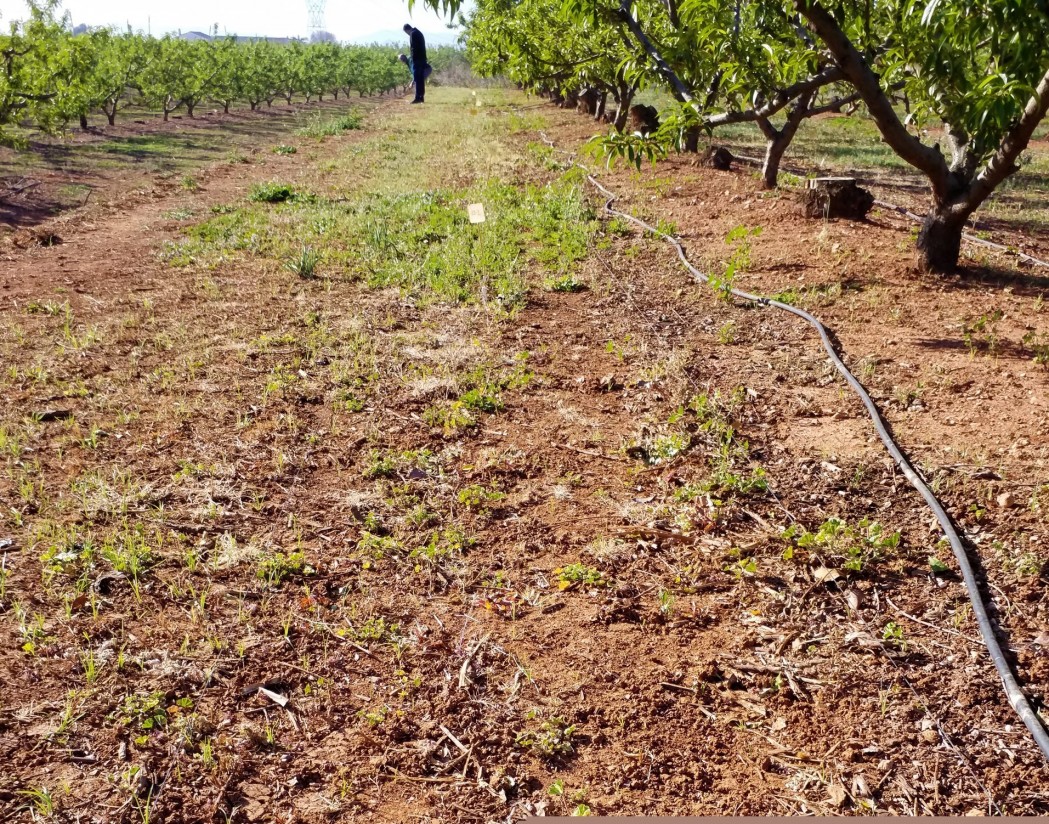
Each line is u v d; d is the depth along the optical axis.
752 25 7.23
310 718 2.89
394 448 4.78
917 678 3.10
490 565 3.77
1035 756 2.75
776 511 4.20
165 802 2.53
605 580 3.67
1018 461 4.50
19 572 3.56
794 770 2.71
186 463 4.49
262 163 17.02
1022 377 5.55
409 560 3.77
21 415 5.00
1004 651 3.22
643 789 2.63
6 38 14.69
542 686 3.06
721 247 9.16
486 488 4.40
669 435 4.91
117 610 3.37
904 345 6.24
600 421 5.19
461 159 16.78
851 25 6.92
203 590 3.50
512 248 9.05
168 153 18.55
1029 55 4.77
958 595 3.55
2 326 6.58
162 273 8.34
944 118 7.18
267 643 3.23
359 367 5.87
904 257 8.52
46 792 2.52
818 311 7.04
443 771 2.69
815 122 24.02
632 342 6.45
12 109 15.16
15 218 11.09
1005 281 7.82
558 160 15.98
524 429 5.07
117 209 11.70
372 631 3.31
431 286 7.80
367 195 12.71
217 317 6.91
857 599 3.54
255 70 34.06
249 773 2.66
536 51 15.47
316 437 4.84
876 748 2.79
